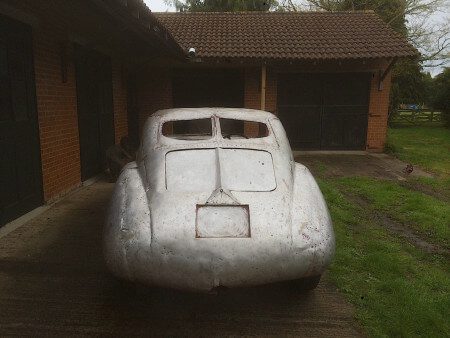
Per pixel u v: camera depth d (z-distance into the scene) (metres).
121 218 2.61
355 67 11.20
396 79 24.55
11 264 3.47
